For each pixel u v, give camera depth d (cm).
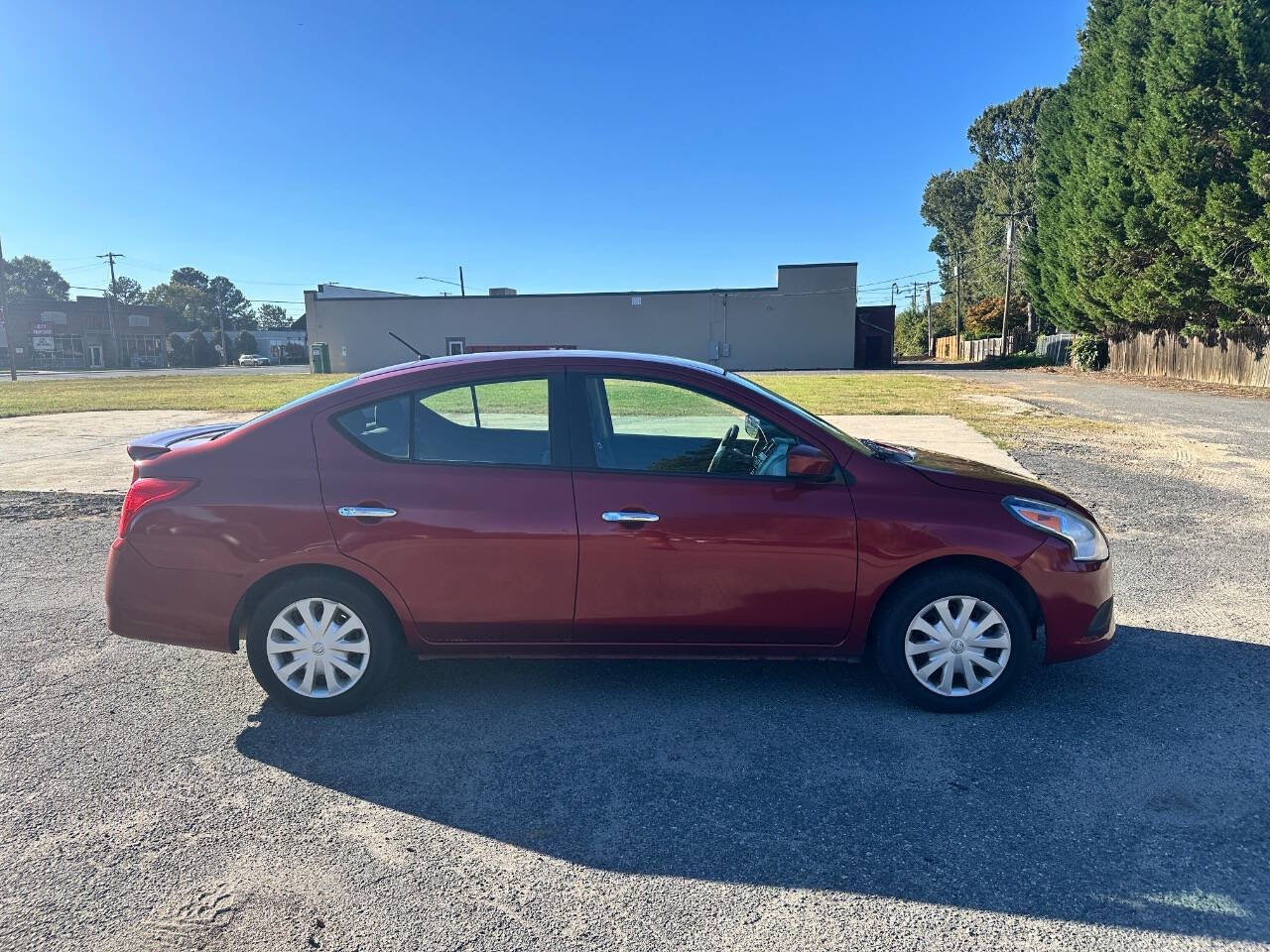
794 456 352
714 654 374
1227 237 2203
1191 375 2758
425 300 4900
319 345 4862
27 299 7038
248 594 366
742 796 305
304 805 300
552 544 357
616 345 4819
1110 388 2425
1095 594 366
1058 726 360
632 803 301
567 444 370
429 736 355
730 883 256
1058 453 1106
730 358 4728
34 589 564
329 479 361
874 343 4862
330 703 370
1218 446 1170
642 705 384
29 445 1289
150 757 336
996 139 6900
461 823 289
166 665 432
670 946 229
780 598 362
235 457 366
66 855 270
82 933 232
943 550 356
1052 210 3769
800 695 394
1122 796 303
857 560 358
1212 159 2306
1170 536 691
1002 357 4894
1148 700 386
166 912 242
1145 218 2611
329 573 364
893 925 236
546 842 278
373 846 276
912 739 348
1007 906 244
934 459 420
